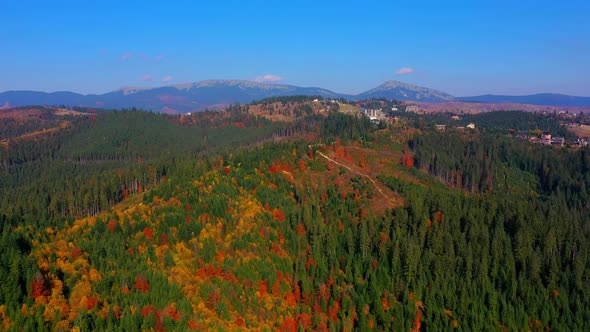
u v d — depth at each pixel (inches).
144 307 5108.3
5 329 4517.7
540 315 6387.8
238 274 6225.4
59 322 4761.3
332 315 6186.0
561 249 7450.8
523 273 6796.3
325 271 6781.5
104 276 5398.6
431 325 6141.7
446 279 6638.8
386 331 6058.1
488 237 7386.8
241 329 5462.6
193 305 5506.9
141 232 6579.7
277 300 6200.8
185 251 6353.3
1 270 4857.3
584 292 6525.6
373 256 7140.8
